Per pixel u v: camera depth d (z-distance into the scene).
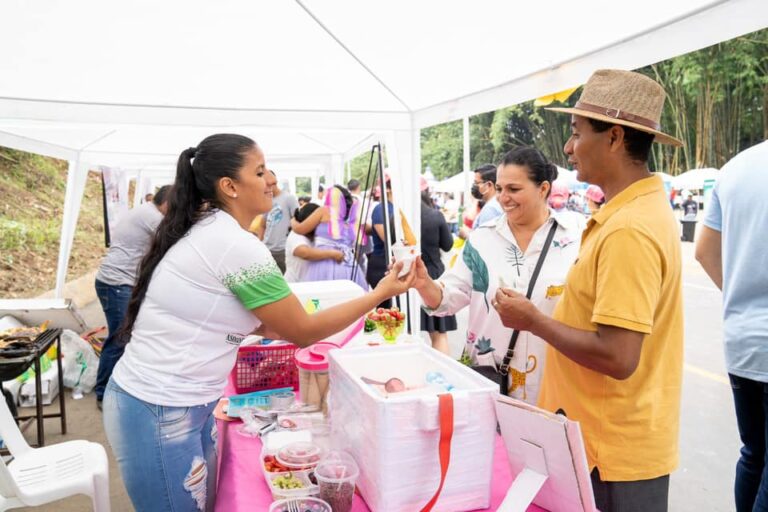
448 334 6.23
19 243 9.58
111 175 9.72
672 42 1.96
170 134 5.68
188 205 1.39
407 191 4.02
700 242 2.16
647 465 1.26
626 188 1.26
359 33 2.79
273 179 1.45
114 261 3.90
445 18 2.47
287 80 3.44
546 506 1.16
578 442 1.01
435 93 3.55
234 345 1.43
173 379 1.34
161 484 1.36
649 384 1.26
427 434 1.12
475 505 1.20
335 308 1.46
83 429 3.59
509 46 2.60
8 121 3.37
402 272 1.64
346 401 1.31
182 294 1.32
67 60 3.01
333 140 6.78
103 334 5.08
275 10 2.62
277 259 6.32
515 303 1.27
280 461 1.32
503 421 1.15
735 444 3.40
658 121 1.25
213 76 3.35
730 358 1.93
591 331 1.22
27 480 1.99
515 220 1.82
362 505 1.22
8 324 3.42
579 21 2.15
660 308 1.24
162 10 2.62
